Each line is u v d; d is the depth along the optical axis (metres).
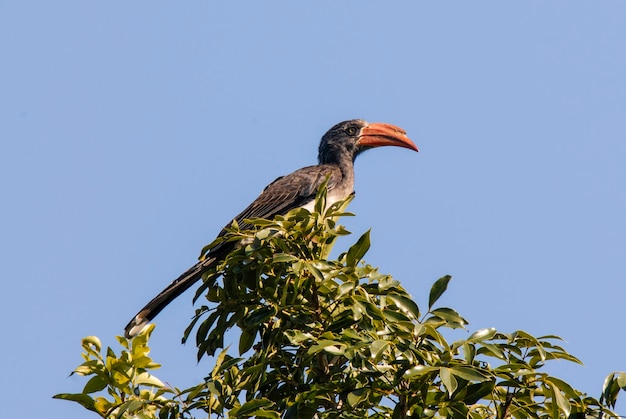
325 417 9.79
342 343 9.66
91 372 10.35
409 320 10.02
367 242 10.54
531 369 9.68
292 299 10.80
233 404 10.40
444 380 8.92
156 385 10.46
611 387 9.83
